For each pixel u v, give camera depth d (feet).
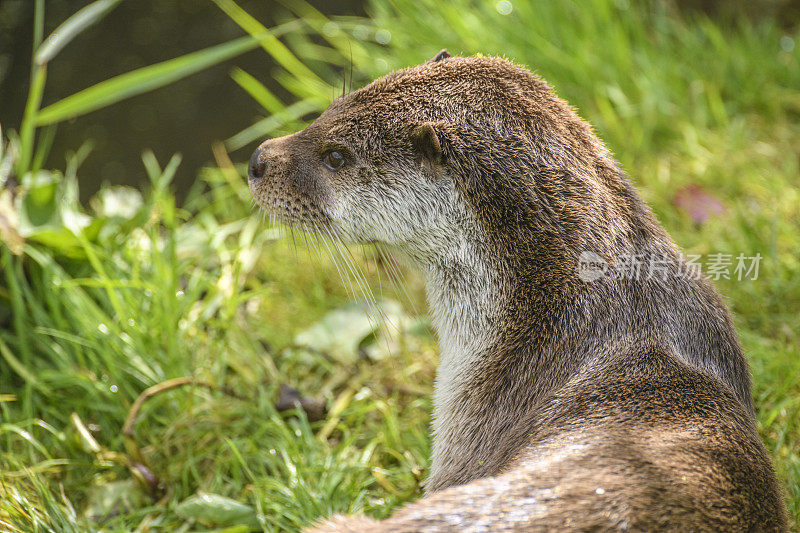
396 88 21.57
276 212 22.85
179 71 29.37
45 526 22.50
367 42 43.11
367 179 21.49
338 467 24.56
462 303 20.97
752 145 36.52
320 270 34.35
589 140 21.21
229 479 25.25
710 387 17.92
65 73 44.80
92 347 27.12
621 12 41.42
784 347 27.76
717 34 39.75
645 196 34.06
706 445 15.98
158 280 28.35
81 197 41.55
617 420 16.79
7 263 27.37
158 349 27.48
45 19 45.80
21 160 29.43
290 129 39.34
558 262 19.81
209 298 30.32
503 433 19.16
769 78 39.04
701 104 37.58
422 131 20.36
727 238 31.78
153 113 44.14
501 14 40.06
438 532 14.17
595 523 13.98
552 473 15.06
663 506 14.37
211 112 44.14
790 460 23.27
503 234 20.24
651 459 15.26
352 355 29.63
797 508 21.80
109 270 29.19
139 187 41.96
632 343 18.81
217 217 38.96
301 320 32.14
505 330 20.13
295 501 23.34
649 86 37.42
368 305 31.27
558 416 17.65
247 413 26.73
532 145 20.31
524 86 21.25
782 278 30.12
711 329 19.62
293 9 46.62
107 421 26.71
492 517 14.28
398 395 28.48
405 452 25.81
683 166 35.73
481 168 20.29
